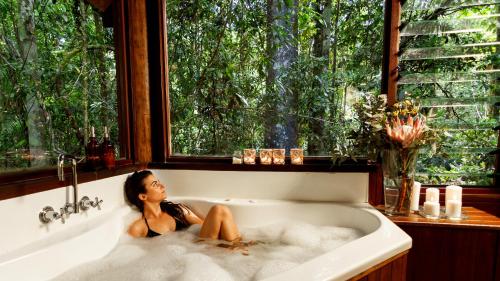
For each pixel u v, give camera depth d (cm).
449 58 168
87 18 171
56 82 155
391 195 150
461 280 133
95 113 177
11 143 129
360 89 194
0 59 129
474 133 171
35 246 108
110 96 185
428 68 170
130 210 162
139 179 162
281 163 180
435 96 172
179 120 208
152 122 194
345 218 163
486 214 148
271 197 180
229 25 207
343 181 172
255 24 207
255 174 181
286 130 209
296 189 177
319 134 204
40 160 141
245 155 185
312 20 203
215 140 212
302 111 207
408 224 135
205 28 206
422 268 136
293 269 85
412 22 167
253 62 209
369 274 94
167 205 171
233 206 173
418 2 167
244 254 143
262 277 116
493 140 170
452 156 174
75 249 117
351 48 197
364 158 174
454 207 140
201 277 114
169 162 192
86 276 116
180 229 168
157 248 145
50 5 151
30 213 110
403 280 110
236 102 208
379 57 189
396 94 174
